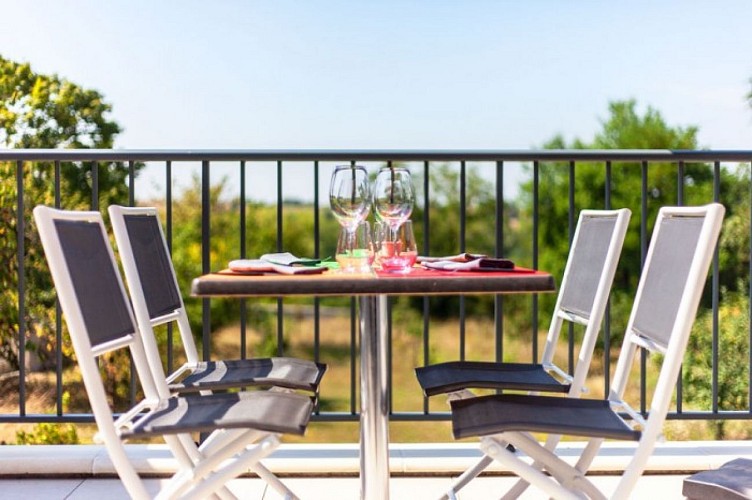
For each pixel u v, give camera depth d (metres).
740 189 14.16
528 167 17.94
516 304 17.97
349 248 1.85
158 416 1.67
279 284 1.53
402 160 2.67
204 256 2.72
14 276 10.01
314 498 2.41
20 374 2.70
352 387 2.76
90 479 2.55
